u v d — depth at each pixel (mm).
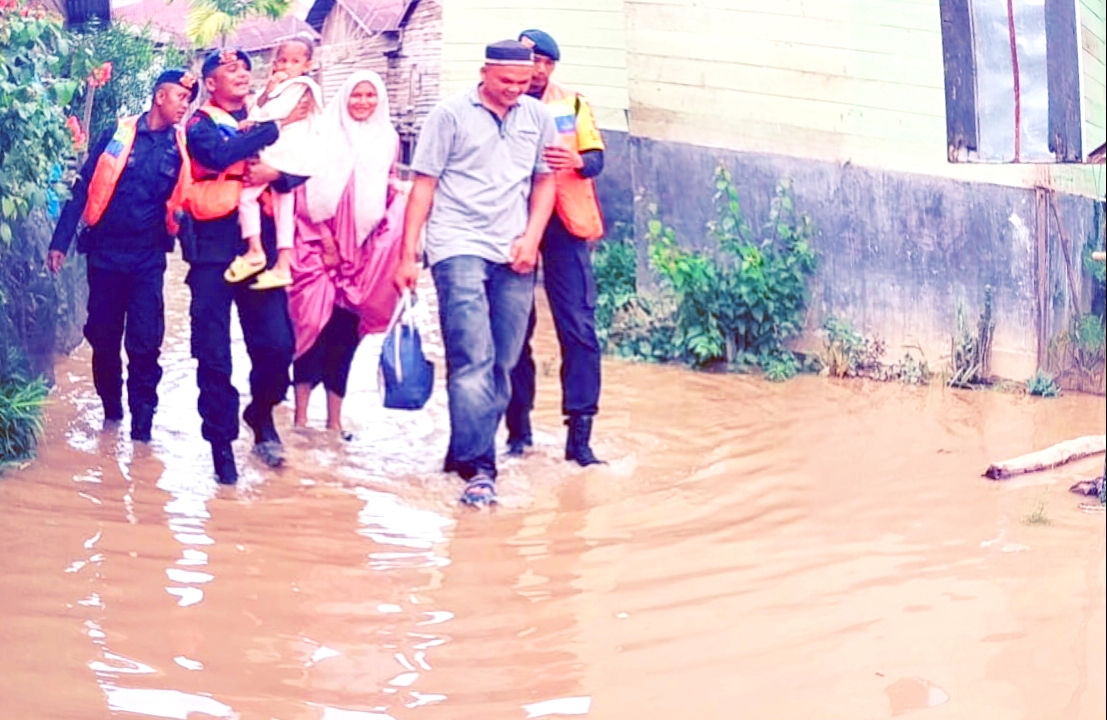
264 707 4215
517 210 6398
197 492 5824
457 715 4254
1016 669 4633
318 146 6363
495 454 6438
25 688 4164
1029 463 6332
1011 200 6941
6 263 5613
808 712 4328
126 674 4316
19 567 4895
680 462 6559
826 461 6488
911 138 7160
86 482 5660
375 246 6566
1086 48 6840
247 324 6160
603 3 7703
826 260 7535
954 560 5445
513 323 6434
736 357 7797
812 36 7398
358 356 6828
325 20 6375
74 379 5902
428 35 6816
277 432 6492
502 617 4938
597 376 6605
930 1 7016
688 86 7801
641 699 4387
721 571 5379
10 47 5602
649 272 8055
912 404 7105
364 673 4477
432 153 6324
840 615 5008
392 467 6387
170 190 5918
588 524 5879
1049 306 6934
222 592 4953
